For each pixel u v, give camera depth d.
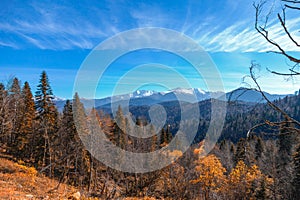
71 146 15.98
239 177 19.06
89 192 10.71
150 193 14.18
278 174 18.34
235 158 20.98
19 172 15.21
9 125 28.91
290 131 2.56
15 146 30.08
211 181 17.08
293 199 17.30
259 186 18.80
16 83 28.11
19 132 29.20
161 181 15.34
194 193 17.36
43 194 9.55
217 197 18.84
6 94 22.59
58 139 20.36
